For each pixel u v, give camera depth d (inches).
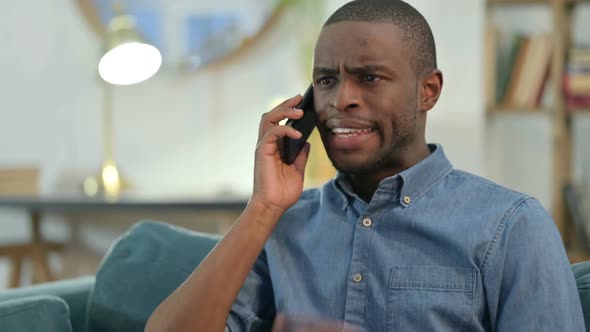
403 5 43.1
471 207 42.3
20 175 128.0
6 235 138.6
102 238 128.9
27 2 145.8
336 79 42.4
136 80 128.2
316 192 49.9
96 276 58.5
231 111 145.0
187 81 146.1
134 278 56.4
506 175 125.8
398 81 41.4
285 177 45.1
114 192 130.9
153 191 140.7
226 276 42.9
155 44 145.9
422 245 42.4
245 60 143.9
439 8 125.7
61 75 146.1
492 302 40.2
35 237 126.8
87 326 58.9
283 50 141.8
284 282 45.9
